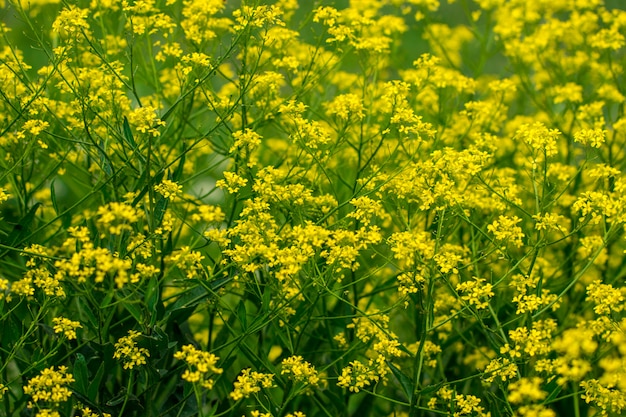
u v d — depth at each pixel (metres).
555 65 2.22
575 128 2.20
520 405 1.89
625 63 2.20
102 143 1.95
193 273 1.83
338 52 2.05
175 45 2.01
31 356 1.91
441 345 1.99
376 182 1.99
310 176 2.02
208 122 2.18
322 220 1.88
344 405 1.97
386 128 2.00
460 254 2.00
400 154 2.09
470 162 1.88
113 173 1.90
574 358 1.84
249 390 1.81
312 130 1.92
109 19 2.08
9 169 1.92
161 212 1.86
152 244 1.84
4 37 1.97
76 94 1.88
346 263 1.87
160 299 1.86
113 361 1.86
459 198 1.86
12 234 1.89
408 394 1.84
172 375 1.93
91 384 1.85
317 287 1.87
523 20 2.24
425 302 1.91
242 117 1.97
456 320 2.02
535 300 1.83
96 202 2.02
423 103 2.14
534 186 1.89
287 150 2.08
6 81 1.94
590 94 2.20
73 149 1.99
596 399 1.82
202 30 2.06
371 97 2.04
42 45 1.90
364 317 1.91
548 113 2.18
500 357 1.87
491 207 1.98
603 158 2.13
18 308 1.91
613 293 1.85
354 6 2.19
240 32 1.90
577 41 2.22
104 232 1.91
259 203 1.86
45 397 1.81
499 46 2.23
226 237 1.88
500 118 2.13
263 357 1.92
